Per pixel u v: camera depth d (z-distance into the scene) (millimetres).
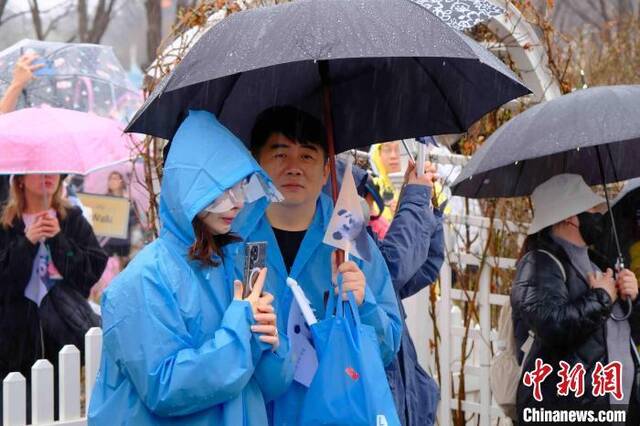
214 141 3658
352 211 4074
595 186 6617
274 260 4141
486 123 7512
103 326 3578
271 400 3857
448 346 6426
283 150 4180
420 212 4906
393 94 4758
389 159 6910
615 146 6008
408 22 3785
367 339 3922
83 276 6086
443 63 4488
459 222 6605
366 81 4754
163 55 5590
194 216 3592
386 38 3697
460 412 6492
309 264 4191
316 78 4695
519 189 5980
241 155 3664
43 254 5977
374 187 5238
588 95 5344
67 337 5945
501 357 5801
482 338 6395
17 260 5805
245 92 4535
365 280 4086
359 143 4906
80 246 6133
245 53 3723
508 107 7266
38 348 5879
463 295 6543
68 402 5055
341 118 4855
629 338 5500
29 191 5992
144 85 5785
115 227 8914
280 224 4273
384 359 4219
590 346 5387
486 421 6367
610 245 5848
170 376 3439
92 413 3652
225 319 3566
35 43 7387
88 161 5973
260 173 3709
